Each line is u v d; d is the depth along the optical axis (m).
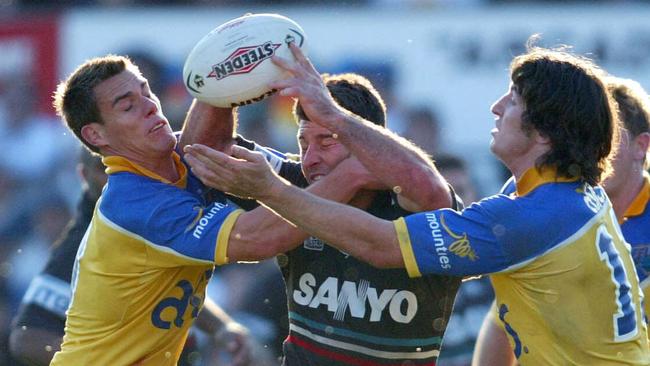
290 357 18.36
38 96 37.22
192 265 17.22
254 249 16.42
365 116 17.92
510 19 34.28
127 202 16.92
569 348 16.28
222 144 18.50
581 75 16.38
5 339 33.72
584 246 16.08
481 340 20.14
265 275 27.98
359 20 35.03
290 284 18.31
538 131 16.30
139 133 17.20
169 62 35.69
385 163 16.36
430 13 34.69
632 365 16.48
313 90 16.48
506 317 16.84
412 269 16.00
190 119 18.28
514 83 16.58
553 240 15.98
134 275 17.12
